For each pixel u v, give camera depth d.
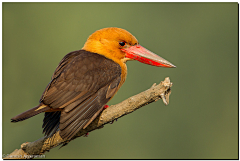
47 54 13.95
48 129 6.64
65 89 6.34
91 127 6.27
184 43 14.29
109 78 6.79
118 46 7.75
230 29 14.39
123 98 13.00
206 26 14.61
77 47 14.38
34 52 13.79
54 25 14.41
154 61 7.80
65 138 5.86
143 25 14.73
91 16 14.91
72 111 6.13
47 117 6.75
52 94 6.25
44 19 14.37
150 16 14.77
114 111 6.05
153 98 5.62
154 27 14.59
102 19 14.91
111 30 7.80
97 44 7.75
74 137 6.43
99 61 7.00
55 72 6.78
